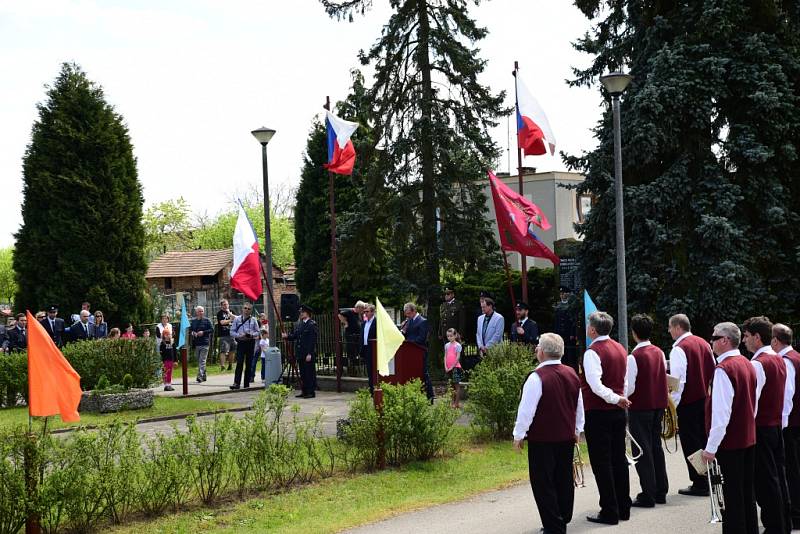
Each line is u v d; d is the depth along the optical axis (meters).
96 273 28.81
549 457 7.13
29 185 28.78
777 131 16.67
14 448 7.51
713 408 6.82
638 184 17.69
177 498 8.48
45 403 7.67
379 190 20.72
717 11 16.33
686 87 16.39
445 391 17.88
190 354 29.50
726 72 16.69
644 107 16.47
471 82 20.31
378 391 10.42
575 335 17.52
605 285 17.22
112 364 17.45
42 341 7.70
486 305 15.90
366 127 25.36
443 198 20.30
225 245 66.38
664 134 16.58
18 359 16.75
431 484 9.59
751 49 16.59
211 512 8.36
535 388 7.09
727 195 16.48
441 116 20.28
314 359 18.17
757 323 7.39
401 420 10.44
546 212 32.22
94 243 28.80
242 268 17.95
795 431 7.84
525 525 7.82
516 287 22.48
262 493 9.08
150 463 8.41
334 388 19.61
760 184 16.78
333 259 19.81
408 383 11.13
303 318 18.28
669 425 9.80
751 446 6.96
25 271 28.73
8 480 7.32
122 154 29.98
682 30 17.27
